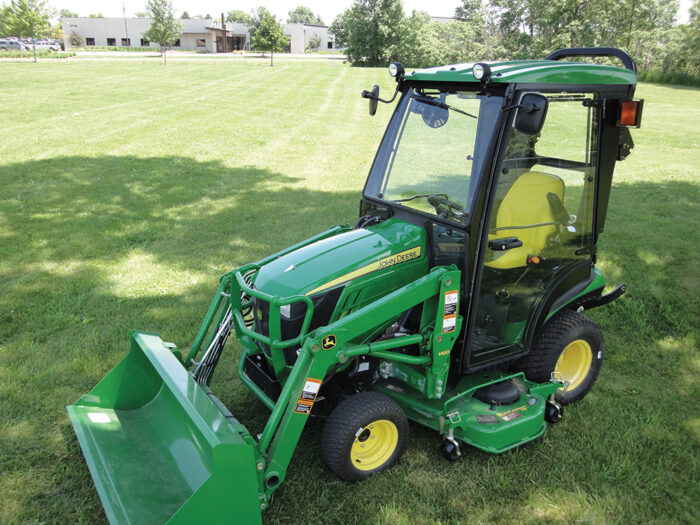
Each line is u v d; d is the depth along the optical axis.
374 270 3.39
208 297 5.82
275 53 69.50
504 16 47.16
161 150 13.52
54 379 4.35
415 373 3.57
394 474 3.43
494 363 3.68
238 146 14.38
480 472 3.48
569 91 3.43
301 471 3.44
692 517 3.17
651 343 5.11
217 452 2.59
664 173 11.91
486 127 3.26
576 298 4.18
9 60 40.97
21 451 3.58
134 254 7.02
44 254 6.93
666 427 3.94
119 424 3.43
